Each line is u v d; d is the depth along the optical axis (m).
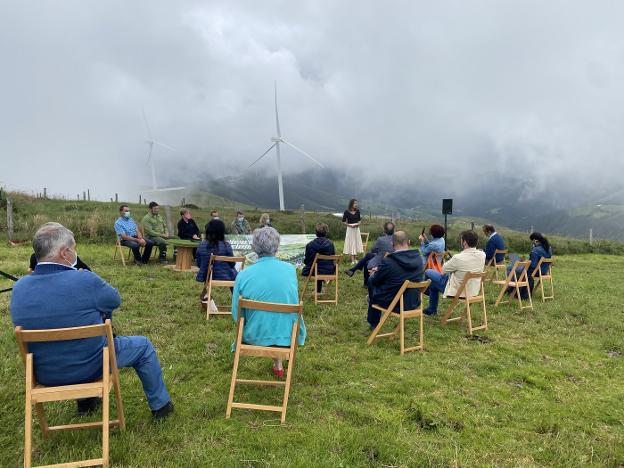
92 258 12.41
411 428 3.81
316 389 4.54
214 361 5.18
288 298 4.29
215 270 7.20
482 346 6.44
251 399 4.25
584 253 24.95
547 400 4.65
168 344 5.70
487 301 9.56
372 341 6.20
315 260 8.30
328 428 3.68
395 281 6.07
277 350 3.93
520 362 5.80
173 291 8.66
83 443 3.34
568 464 3.35
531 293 10.23
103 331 3.07
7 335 5.64
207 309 6.96
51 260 3.21
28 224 17.02
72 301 3.14
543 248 9.84
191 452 3.22
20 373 4.55
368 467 3.17
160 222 12.46
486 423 4.02
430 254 8.94
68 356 3.10
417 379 4.91
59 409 3.92
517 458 3.41
